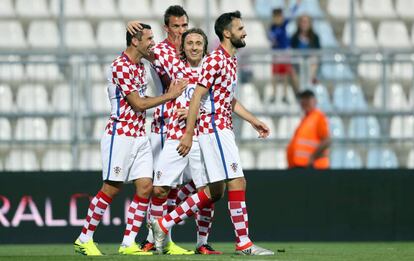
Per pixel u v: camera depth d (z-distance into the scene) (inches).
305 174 1911.9
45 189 1860.2
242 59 2087.8
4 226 1854.1
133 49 1290.6
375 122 2101.4
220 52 1236.5
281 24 2345.0
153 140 1409.9
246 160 2087.8
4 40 2474.2
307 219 1910.7
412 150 2095.2
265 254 1268.5
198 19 2527.1
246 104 2097.7
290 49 2336.4
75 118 2017.7
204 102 1250.6
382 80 2108.8
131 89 1284.4
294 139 2027.6
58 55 2161.7
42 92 2073.1
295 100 2107.5
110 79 1304.1
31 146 2030.0
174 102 1380.4
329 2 2598.4
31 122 2033.7
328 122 2097.7
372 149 2096.5
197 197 1286.9
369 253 1365.7
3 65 2066.9
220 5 2573.8
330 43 2546.8
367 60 2106.3
